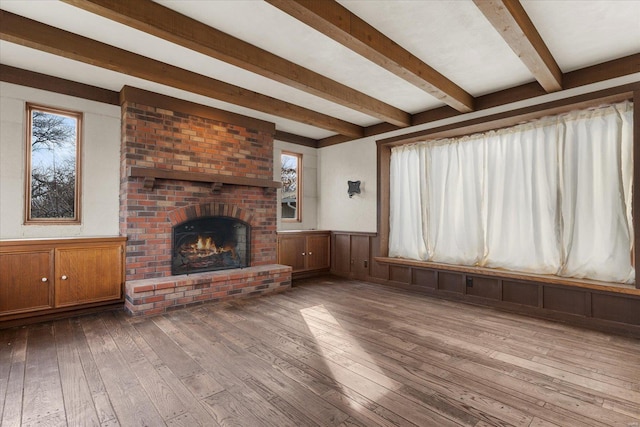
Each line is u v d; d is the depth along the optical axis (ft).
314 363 7.89
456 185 14.97
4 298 10.12
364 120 17.04
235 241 15.62
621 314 10.19
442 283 14.71
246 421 5.67
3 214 10.76
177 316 11.51
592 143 11.19
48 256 10.84
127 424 5.58
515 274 12.31
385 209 17.58
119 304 12.34
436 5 7.72
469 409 6.04
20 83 10.96
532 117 12.46
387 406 6.13
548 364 7.91
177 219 13.46
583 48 9.61
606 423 5.66
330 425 5.57
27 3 7.60
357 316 11.64
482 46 9.59
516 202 13.05
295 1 6.76
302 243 18.65
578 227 11.41
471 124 13.64
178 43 8.25
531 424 5.62
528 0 7.47
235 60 9.21
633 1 7.46
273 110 13.80
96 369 7.51
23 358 8.07
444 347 8.90
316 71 11.22
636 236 10.00
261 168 16.33
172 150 13.37
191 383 6.92
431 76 10.85
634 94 9.97
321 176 20.79
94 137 12.35
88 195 12.24
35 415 5.80
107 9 6.90
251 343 9.09
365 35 8.35
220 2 7.59
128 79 11.75
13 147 10.89
